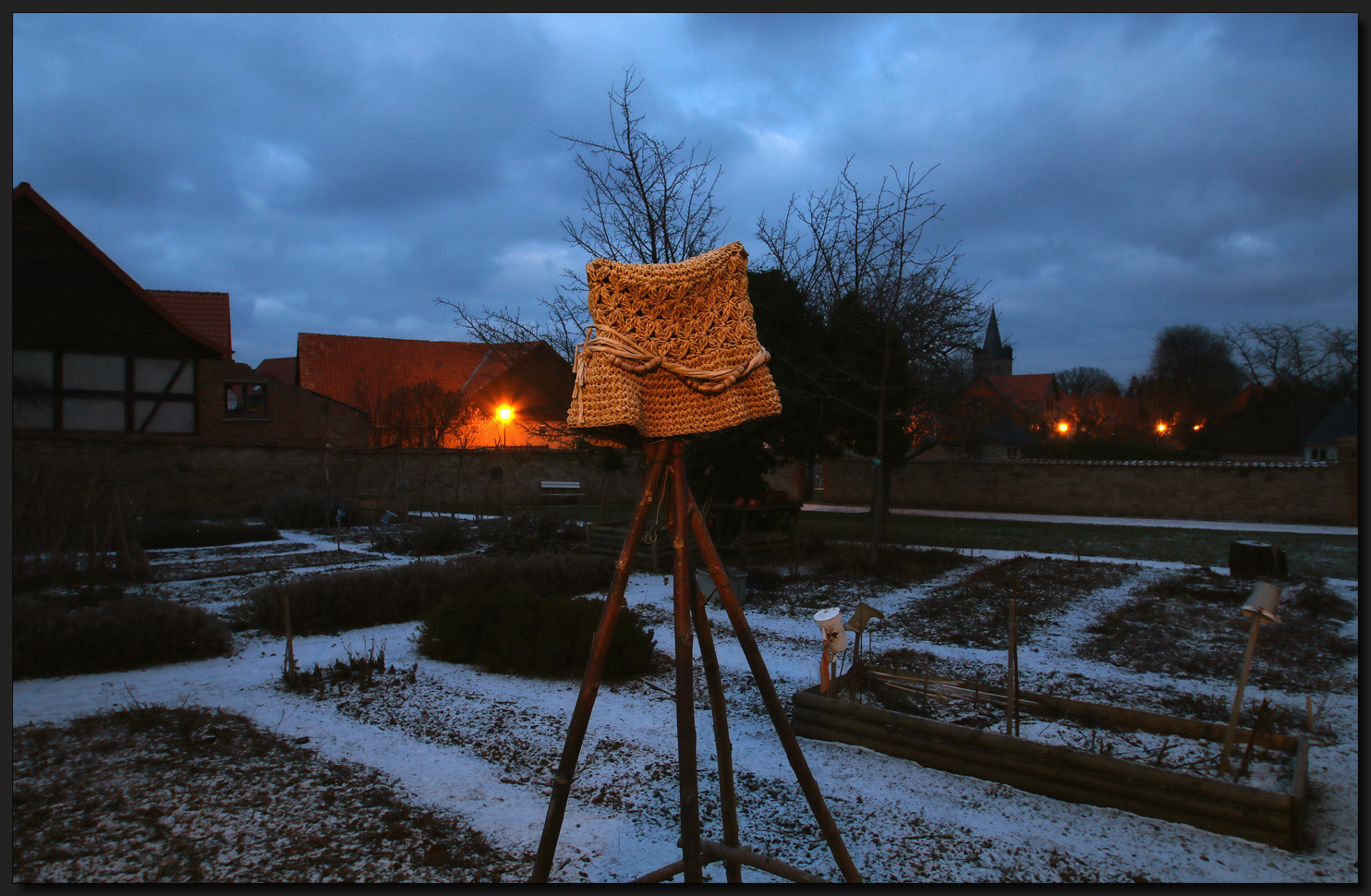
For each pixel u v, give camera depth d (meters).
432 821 3.89
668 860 3.52
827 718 5.08
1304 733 5.32
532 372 14.34
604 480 20.06
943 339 11.55
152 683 6.35
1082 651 7.64
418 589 9.05
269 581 11.04
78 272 20.03
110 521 11.38
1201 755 4.65
